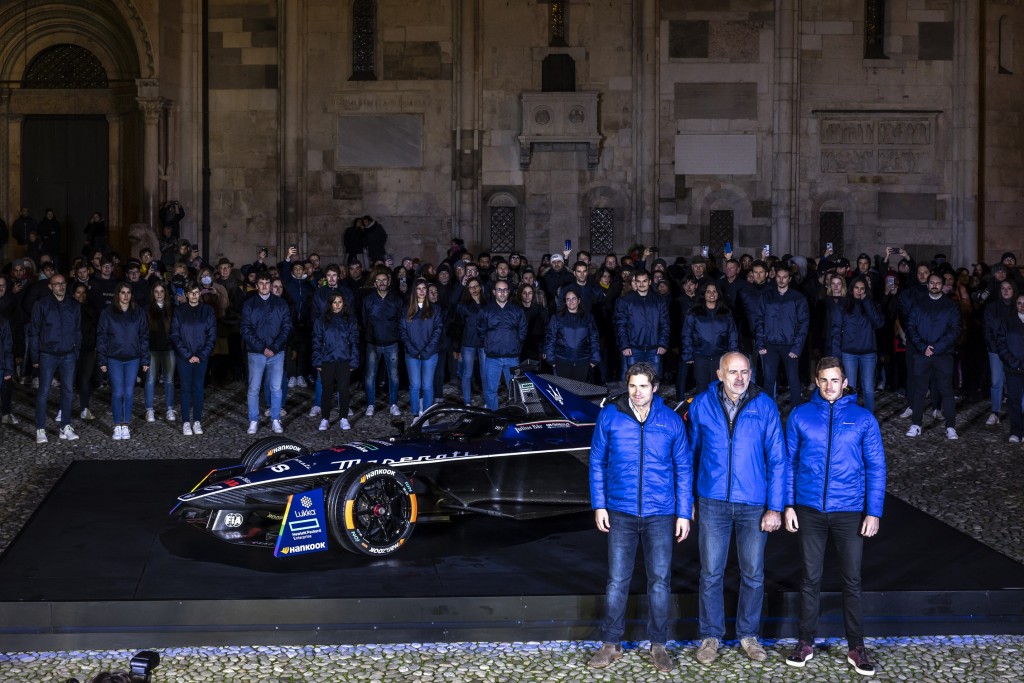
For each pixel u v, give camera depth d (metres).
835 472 6.75
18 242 25.72
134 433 13.97
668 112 26.94
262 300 13.93
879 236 27.22
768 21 26.92
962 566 8.22
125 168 26.94
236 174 26.97
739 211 27.06
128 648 7.05
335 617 7.33
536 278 18.19
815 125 27.12
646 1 26.56
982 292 17.02
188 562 8.23
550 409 10.10
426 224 27.12
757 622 6.98
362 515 8.28
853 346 14.33
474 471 9.38
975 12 27.03
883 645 7.16
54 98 27.00
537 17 26.75
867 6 27.12
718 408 6.88
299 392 17.50
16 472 11.70
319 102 27.08
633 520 6.79
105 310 13.41
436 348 14.37
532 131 26.53
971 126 27.11
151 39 25.42
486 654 6.97
